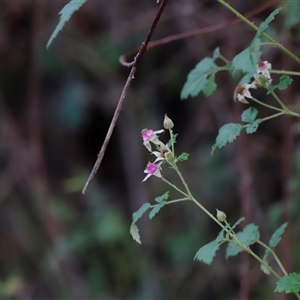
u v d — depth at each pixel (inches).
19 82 311.3
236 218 277.1
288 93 231.8
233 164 271.9
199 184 285.4
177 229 289.0
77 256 285.4
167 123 113.4
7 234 299.7
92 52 295.4
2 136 301.7
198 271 278.8
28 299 283.4
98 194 301.1
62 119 314.0
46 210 289.3
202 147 296.0
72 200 303.9
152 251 287.9
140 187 300.4
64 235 285.0
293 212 215.0
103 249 285.0
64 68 303.6
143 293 281.0
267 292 241.3
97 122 320.2
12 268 296.0
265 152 268.4
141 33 291.3
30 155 298.8
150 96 304.2
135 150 304.8
